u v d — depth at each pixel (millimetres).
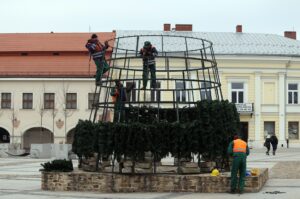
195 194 16953
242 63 66812
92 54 20000
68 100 63688
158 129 17781
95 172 18484
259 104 67375
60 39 69312
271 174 25000
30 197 16703
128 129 17656
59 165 18750
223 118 18500
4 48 67375
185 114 21281
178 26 73688
